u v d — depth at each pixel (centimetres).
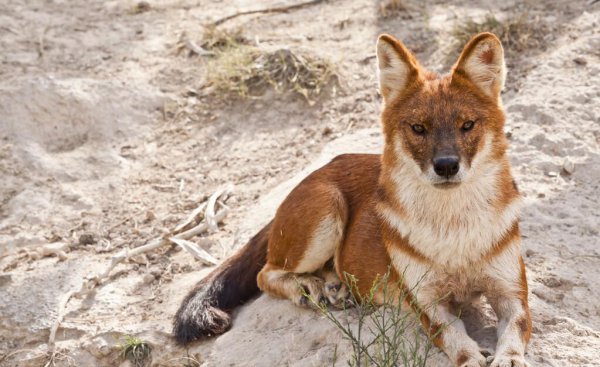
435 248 683
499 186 684
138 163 1120
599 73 1072
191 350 794
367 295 733
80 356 831
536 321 711
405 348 683
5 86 1208
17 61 1295
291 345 740
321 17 1356
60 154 1137
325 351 716
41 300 894
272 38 1303
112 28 1398
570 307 738
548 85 1068
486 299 737
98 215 1037
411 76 708
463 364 636
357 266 744
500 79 700
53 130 1166
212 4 1463
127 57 1307
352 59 1224
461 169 655
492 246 681
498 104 702
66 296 893
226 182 1062
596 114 1012
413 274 694
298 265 789
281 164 1073
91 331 845
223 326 793
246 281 839
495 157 685
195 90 1227
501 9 1278
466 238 679
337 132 1104
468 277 696
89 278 921
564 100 1033
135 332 827
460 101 683
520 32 1183
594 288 759
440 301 699
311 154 1076
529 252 809
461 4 1325
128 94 1213
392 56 711
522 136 988
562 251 810
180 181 1080
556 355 662
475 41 688
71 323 860
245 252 849
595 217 861
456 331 666
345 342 716
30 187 1080
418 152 678
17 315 877
